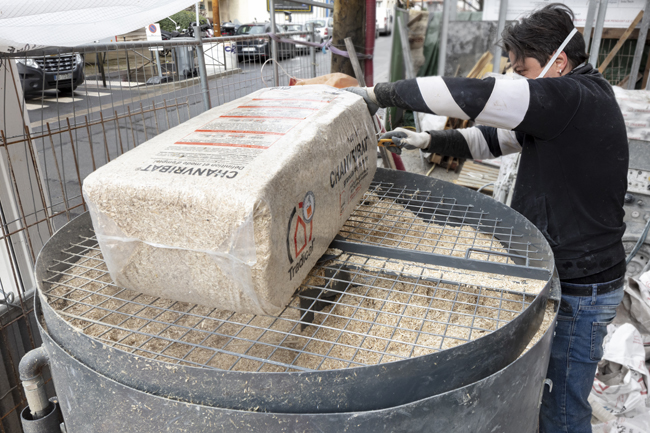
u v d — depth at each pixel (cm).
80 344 85
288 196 83
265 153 87
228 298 86
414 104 122
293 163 86
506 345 86
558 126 129
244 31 1306
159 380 78
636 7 387
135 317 105
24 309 178
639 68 424
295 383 73
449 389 81
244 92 327
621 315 241
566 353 149
